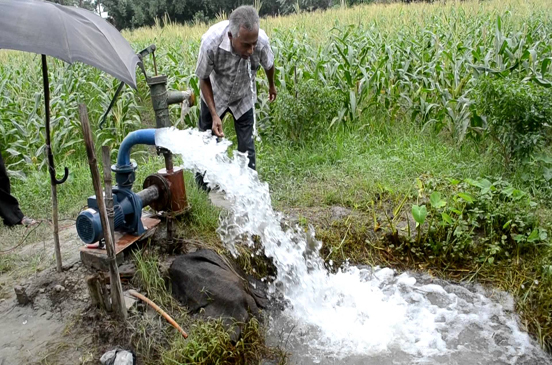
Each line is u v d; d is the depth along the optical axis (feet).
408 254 12.80
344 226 13.47
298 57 23.61
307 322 10.62
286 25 37.86
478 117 17.30
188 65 27.84
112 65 7.95
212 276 10.11
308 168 17.11
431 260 12.55
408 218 13.23
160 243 11.27
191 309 9.90
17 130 19.44
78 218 9.37
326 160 17.65
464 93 19.06
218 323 9.14
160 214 11.51
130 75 8.16
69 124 20.29
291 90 19.35
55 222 10.28
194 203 12.81
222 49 12.55
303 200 14.79
